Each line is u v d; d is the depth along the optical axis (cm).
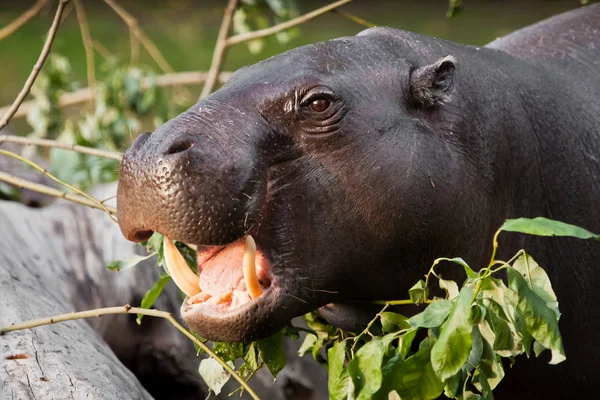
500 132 884
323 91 792
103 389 802
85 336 956
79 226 1328
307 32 3838
